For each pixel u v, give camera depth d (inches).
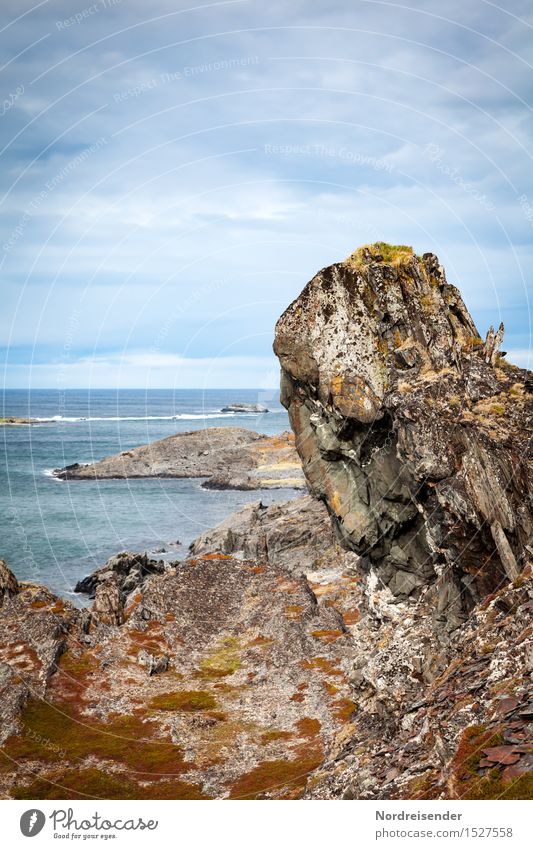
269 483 7165.4
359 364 1259.8
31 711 2226.9
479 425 1130.0
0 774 1834.4
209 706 2326.5
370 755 1066.7
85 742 2053.4
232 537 4362.7
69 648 2701.8
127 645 2839.6
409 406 1168.2
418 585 1304.1
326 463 1379.2
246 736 2069.4
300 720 2160.4
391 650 1248.8
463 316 1327.5
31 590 3093.0
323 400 1295.5
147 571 3988.7
